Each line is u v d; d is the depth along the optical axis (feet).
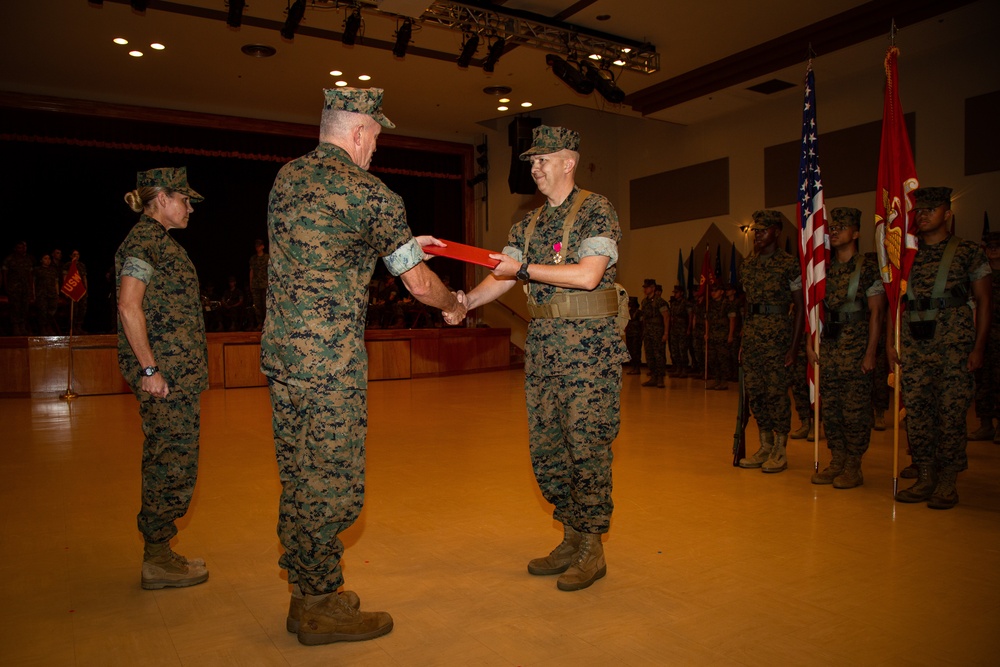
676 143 47.52
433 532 11.40
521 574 9.45
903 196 13.21
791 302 15.93
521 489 14.28
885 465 16.30
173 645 7.40
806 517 12.04
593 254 8.37
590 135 50.65
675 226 47.70
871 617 7.93
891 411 25.41
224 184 50.85
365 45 34.22
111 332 42.37
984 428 19.42
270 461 17.34
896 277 13.23
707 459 16.98
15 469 16.49
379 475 15.61
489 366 45.98
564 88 41.09
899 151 13.35
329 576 7.39
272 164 51.55
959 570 9.43
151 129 44.27
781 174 40.73
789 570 9.45
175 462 8.80
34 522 12.09
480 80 39.78
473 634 7.60
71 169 46.60
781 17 30.66
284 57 36.22
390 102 44.19
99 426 23.41
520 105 44.73
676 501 13.11
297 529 7.28
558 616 8.05
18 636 7.61
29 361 32.60
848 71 35.63
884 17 29.66
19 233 45.65
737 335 34.04
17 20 31.45
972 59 32.12
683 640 7.39
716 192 44.80
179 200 9.03
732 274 42.63
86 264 47.78
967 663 6.84
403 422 23.77
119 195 47.98
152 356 8.34
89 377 33.68
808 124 15.08
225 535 11.35
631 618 7.97
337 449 7.14
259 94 42.70
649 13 30.07
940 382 12.83
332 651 7.24
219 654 7.19
